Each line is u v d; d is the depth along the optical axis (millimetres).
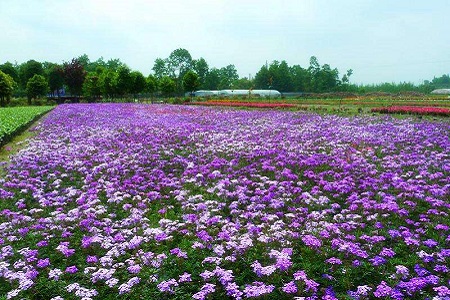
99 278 6926
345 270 6879
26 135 26328
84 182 13578
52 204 11297
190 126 27062
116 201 11312
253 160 16000
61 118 35906
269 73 154250
